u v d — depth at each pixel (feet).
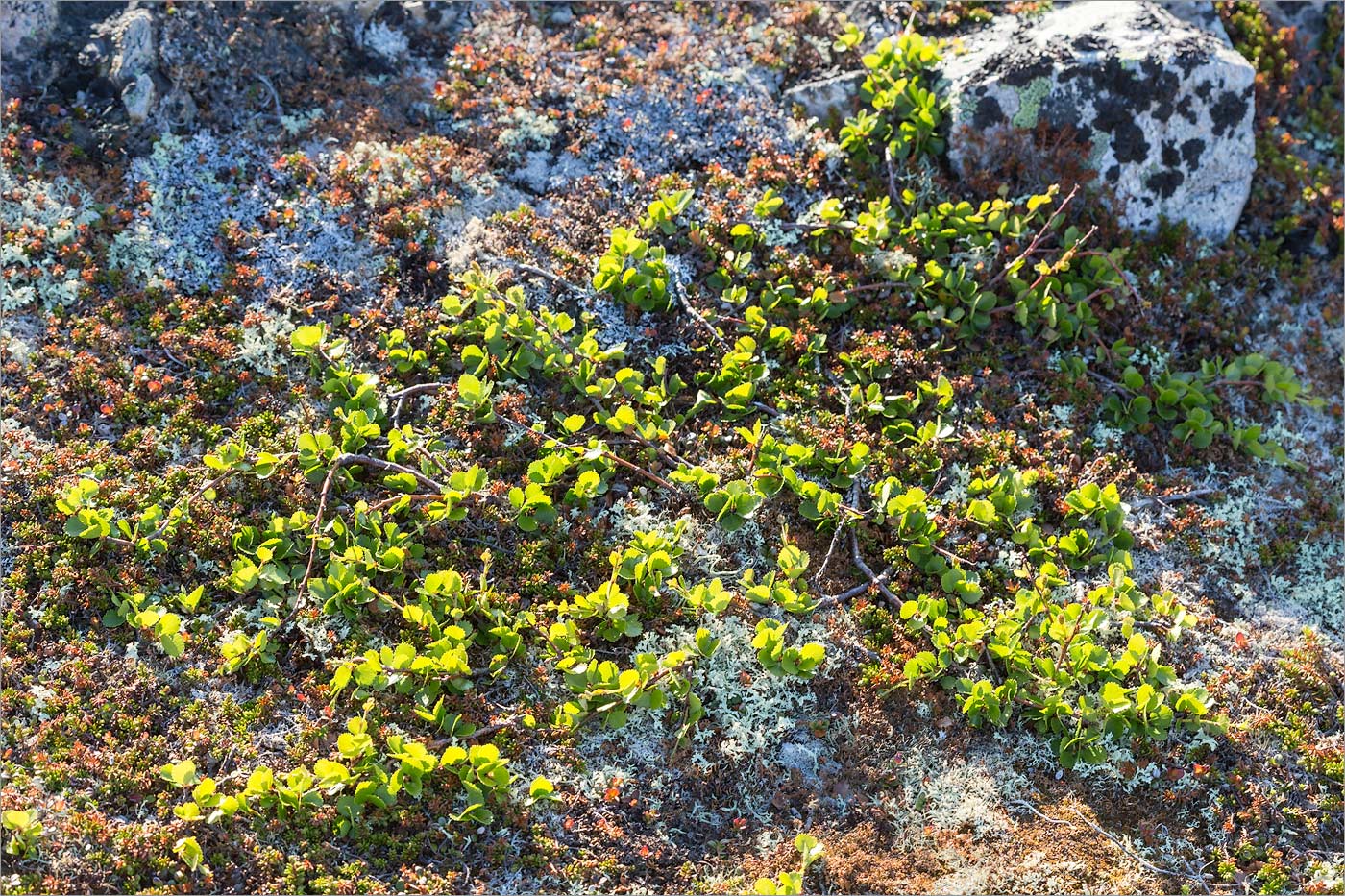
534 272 18.43
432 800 13.87
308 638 14.88
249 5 20.15
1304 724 15.49
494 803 13.91
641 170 19.77
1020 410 18.33
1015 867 14.02
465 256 18.51
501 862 13.57
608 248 18.76
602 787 14.21
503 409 17.15
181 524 15.70
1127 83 20.01
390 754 13.82
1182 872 14.19
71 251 17.93
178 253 18.30
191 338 17.31
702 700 15.06
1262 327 20.38
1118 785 14.88
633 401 17.61
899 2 22.48
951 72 20.85
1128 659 15.10
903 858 14.03
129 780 13.61
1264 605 17.16
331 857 13.42
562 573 16.08
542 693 14.89
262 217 18.89
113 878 12.97
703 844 14.02
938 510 16.80
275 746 14.20
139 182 18.76
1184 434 18.53
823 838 14.12
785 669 14.89
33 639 14.70
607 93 20.68
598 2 22.50
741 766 14.58
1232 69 20.40
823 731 14.92
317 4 20.59
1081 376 18.78
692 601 15.19
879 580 16.14
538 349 17.44
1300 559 17.87
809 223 19.22
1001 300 19.31
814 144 20.44
